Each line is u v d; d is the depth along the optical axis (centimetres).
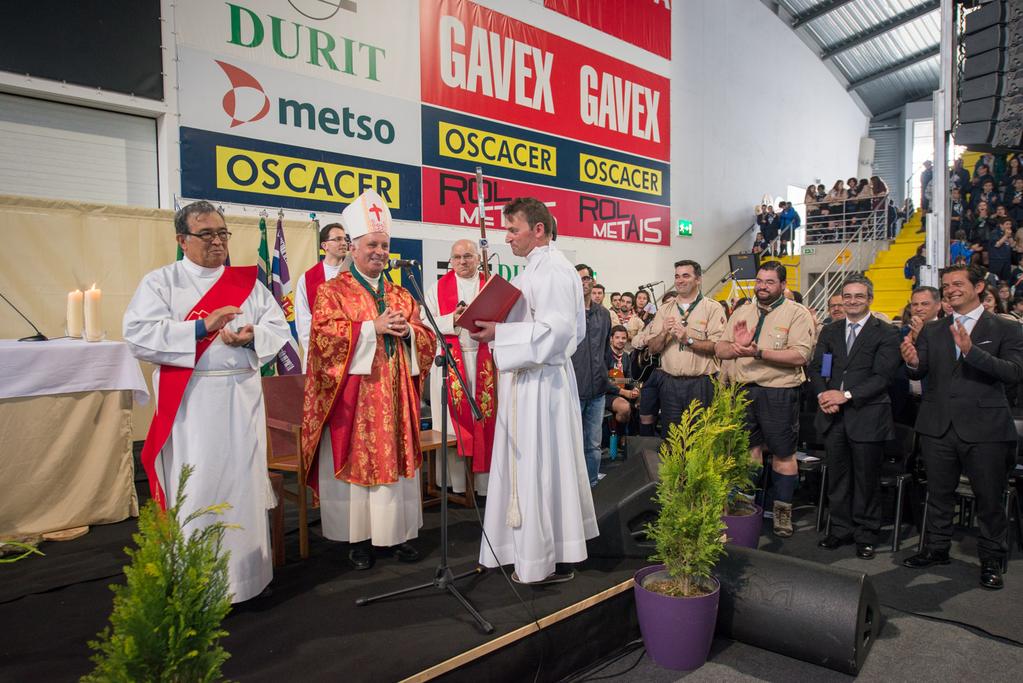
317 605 272
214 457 259
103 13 501
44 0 475
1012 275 947
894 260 1286
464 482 442
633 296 879
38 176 495
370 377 305
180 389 256
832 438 413
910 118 1919
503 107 803
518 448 282
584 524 300
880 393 396
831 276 1319
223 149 567
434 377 439
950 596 347
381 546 306
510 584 274
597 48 936
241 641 240
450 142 746
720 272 1245
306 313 470
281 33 600
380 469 303
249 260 539
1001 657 285
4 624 258
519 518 279
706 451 278
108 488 384
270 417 373
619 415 629
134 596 149
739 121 1289
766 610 282
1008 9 402
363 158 666
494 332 279
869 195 1349
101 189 523
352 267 327
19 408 353
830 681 266
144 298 258
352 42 654
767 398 434
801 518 487
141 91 521
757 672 273
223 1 562
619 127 979
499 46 797
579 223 916
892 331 394
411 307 335
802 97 1542
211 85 558
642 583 288
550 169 866
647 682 265
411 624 254
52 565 322
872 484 399
